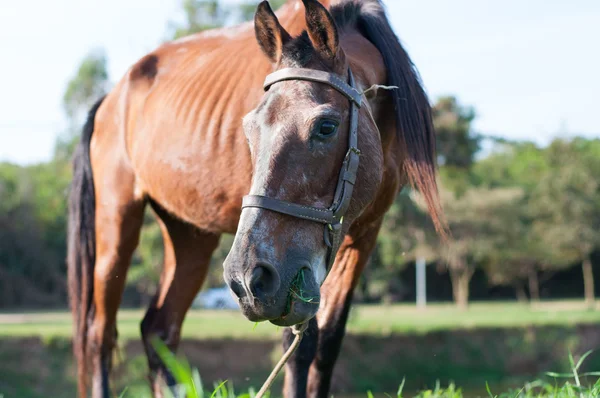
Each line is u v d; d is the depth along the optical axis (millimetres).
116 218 4512
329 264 2666
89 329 4648
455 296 42312
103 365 4594
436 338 22297
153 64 4578
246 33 4207
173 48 4594
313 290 2504
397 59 3439
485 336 23359
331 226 2613
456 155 24547
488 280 46312
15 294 41219
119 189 4504
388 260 22578
